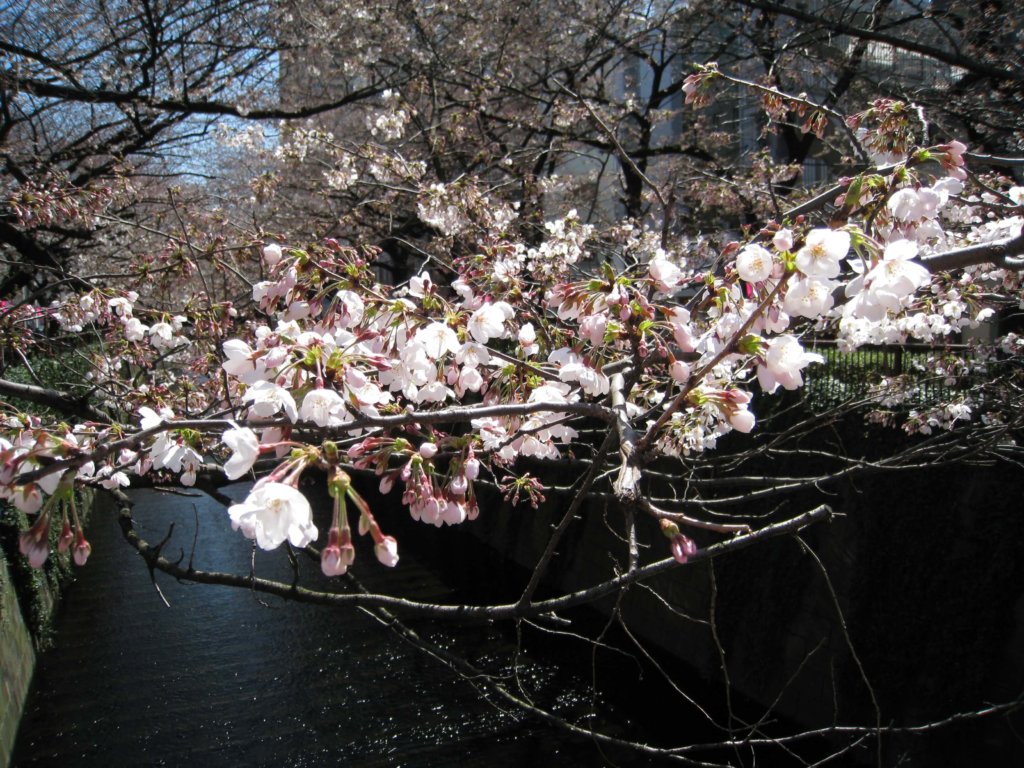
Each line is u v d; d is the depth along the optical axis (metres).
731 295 2.19
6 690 8.12
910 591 7.54
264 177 7.39
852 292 1.81
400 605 2.97
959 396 6.38
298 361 1.93
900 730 3.23
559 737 8.44
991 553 7.02
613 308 2.25
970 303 4.53
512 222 7.38
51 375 8.79
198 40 9.62
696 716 8.79
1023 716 6.43
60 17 9.22
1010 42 8.77
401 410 2.46
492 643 10.70
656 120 12.38
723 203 9.63
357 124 14.89
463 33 11.80
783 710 8.42
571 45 12.45
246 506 1.40
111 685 9.42
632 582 1.80
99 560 13.45
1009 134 7.96
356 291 2.48
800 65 12.01
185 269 4.73
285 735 8.42
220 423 1.84
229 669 9.84
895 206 2.01
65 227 8.30
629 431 1.95
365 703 9.10
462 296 3.18
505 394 2.82
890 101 3.08
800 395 9.08
